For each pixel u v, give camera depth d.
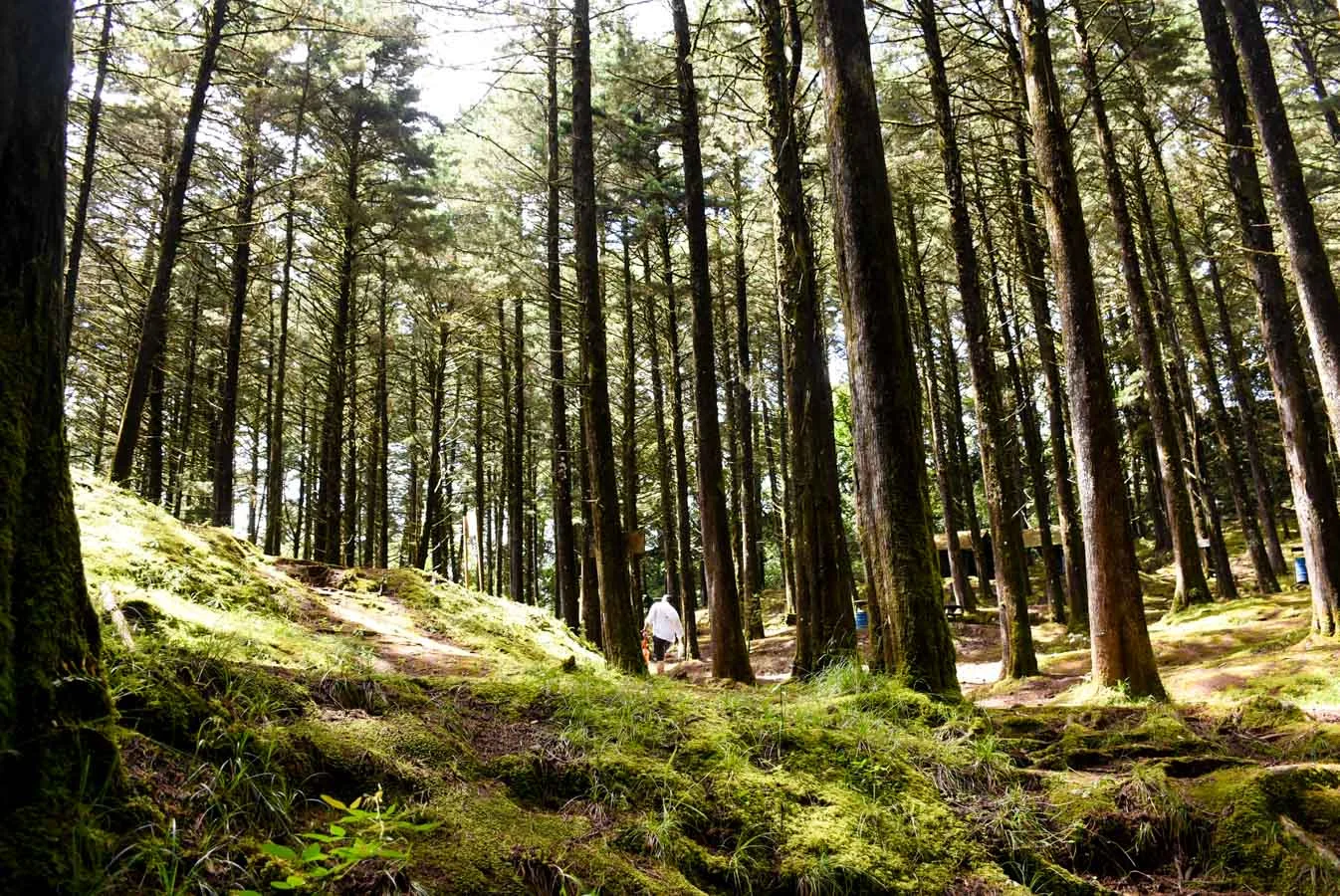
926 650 5.67
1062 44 15.95
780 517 30.59
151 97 14.77
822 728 4.73
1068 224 8.76
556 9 11.16
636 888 3.15
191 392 24.03
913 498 5.88
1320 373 9.83
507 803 3.50
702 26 10.79
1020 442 30.14
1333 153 18.44
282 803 2.92
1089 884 3.90
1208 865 4.10
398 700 4.16
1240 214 11.74
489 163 21.11
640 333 24.81
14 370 2.49
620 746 4.21
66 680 2.45
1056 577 20.86
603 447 10.61
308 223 20.02
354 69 18.78
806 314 9.50
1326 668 8.19
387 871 2.75
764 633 24.97
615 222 22.16
